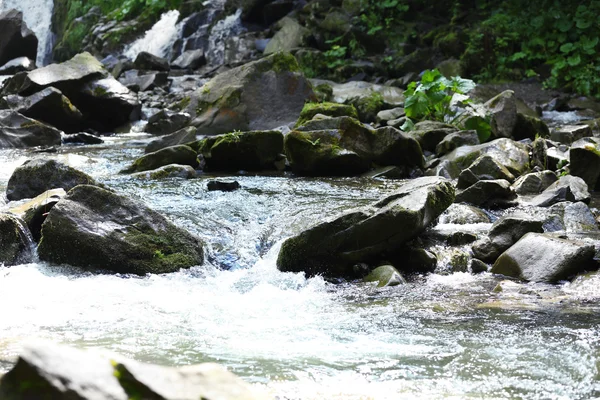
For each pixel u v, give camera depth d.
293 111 13.79
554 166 9.09
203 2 24.42
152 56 19.59
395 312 4.81
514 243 6.09
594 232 6.61
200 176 9.13
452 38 18.52
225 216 6.97
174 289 5.41
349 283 5.64
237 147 9.41
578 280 5.38
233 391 2.13
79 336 4.25
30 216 6.25
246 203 7.38
